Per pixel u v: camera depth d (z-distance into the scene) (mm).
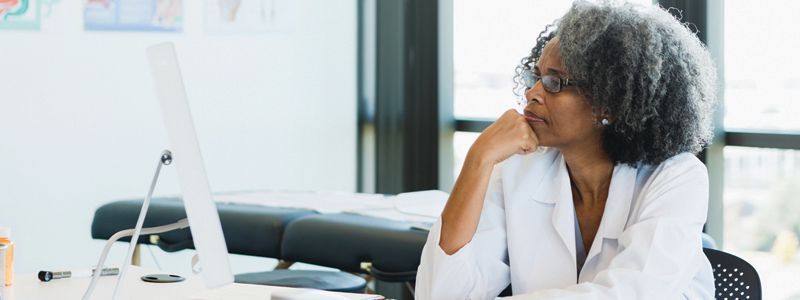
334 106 5117
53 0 4195
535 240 1813
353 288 3012
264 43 4832
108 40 4352
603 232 1727
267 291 2078
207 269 1584
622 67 1639
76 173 4289
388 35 5043
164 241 3592
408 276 3037
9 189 4121
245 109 4781
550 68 1704
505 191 1855
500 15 4773
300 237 3297
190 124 1562
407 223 3238
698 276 1710
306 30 4977
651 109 1650
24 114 4145
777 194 3777
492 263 1834
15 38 4109
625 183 1740
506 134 1749
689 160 1711
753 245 3859
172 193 4562
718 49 3805
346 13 5145
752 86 3803
